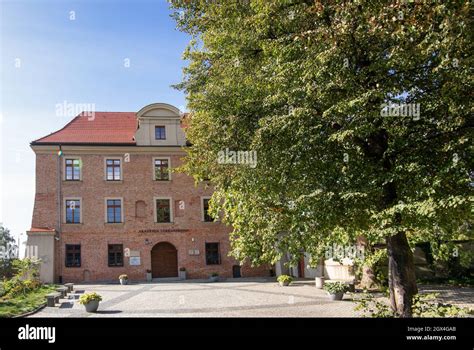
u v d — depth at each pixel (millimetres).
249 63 12602
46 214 32875
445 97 8969
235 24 12656
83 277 32656
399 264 10383
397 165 9523
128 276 33375
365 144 10664
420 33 8367
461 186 8805
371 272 21344
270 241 12438
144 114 35562
